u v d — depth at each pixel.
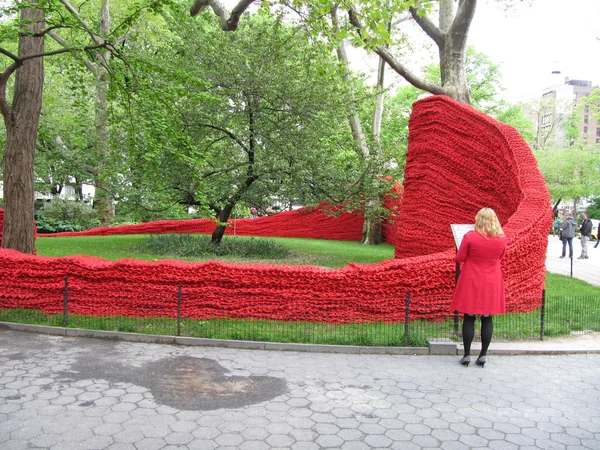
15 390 4.30
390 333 6.13
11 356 5.32
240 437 3.48
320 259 15.38
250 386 4.53
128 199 14.51
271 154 14.27
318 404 4.13
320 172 14.34
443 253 7.39
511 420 3.88
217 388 4.46
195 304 6.79
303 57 14.29
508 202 9.59
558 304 7.55
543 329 6.32
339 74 13.54
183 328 6.29
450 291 6.89
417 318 6.77
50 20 7.95
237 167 15.13
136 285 6.92
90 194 32.59
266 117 13.82
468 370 5.14
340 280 6.74
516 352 5.75
